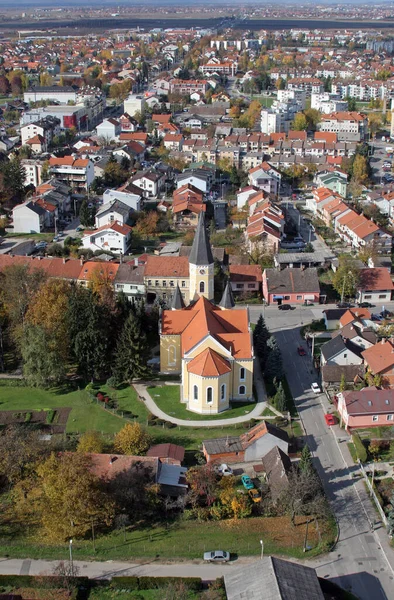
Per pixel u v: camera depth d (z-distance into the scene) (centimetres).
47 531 10412
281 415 13762
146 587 9431
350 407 13175
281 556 10088
